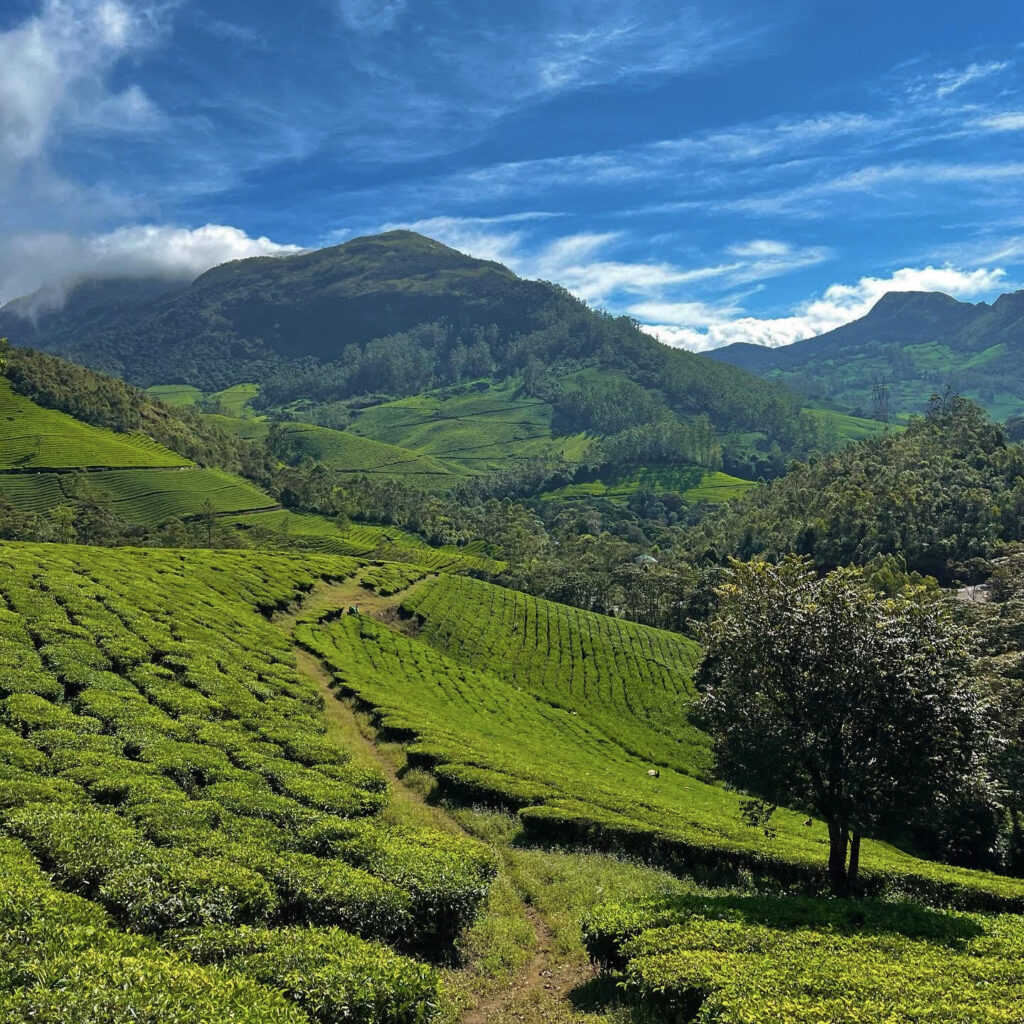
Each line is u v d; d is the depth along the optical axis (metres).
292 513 176.50
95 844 19.02
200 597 60.03
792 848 35.34
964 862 48.38
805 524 130.25
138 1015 11.44
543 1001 17.95
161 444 188.75
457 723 51.53
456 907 20.03
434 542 181.88
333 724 42.03
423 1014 15.19
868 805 25.58
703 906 21.25
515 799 34.12
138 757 27.56
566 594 127.69
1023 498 114.69
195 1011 11.91
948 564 108.06
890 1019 13.59
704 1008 14.52
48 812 20.33
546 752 52.91
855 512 122.75
